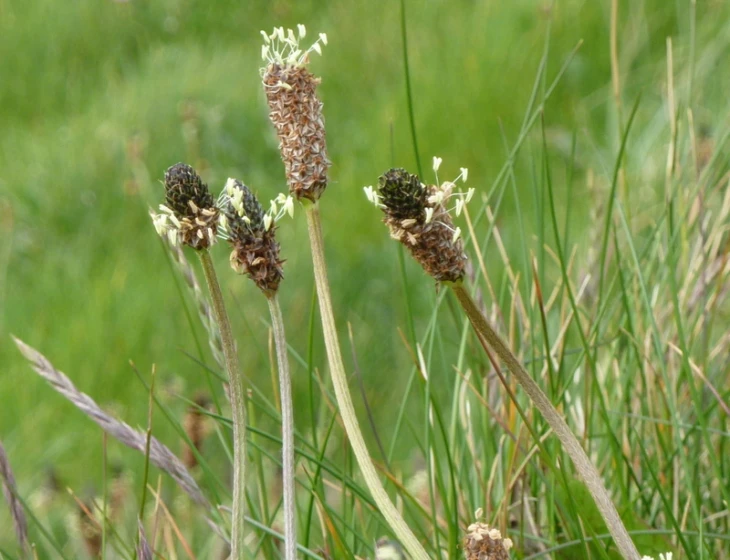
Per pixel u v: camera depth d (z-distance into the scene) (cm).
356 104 550
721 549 186
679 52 488
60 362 381
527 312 218
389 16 607
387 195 109
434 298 204
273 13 673
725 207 229
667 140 401
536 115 209
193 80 571
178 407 348
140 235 464
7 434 360
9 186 504
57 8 684
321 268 118
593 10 535
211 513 179
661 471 195
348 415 114
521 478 196
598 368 237
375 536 190
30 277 456
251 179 504
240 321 379
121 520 264
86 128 552
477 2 588
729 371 221
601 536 163
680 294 231
